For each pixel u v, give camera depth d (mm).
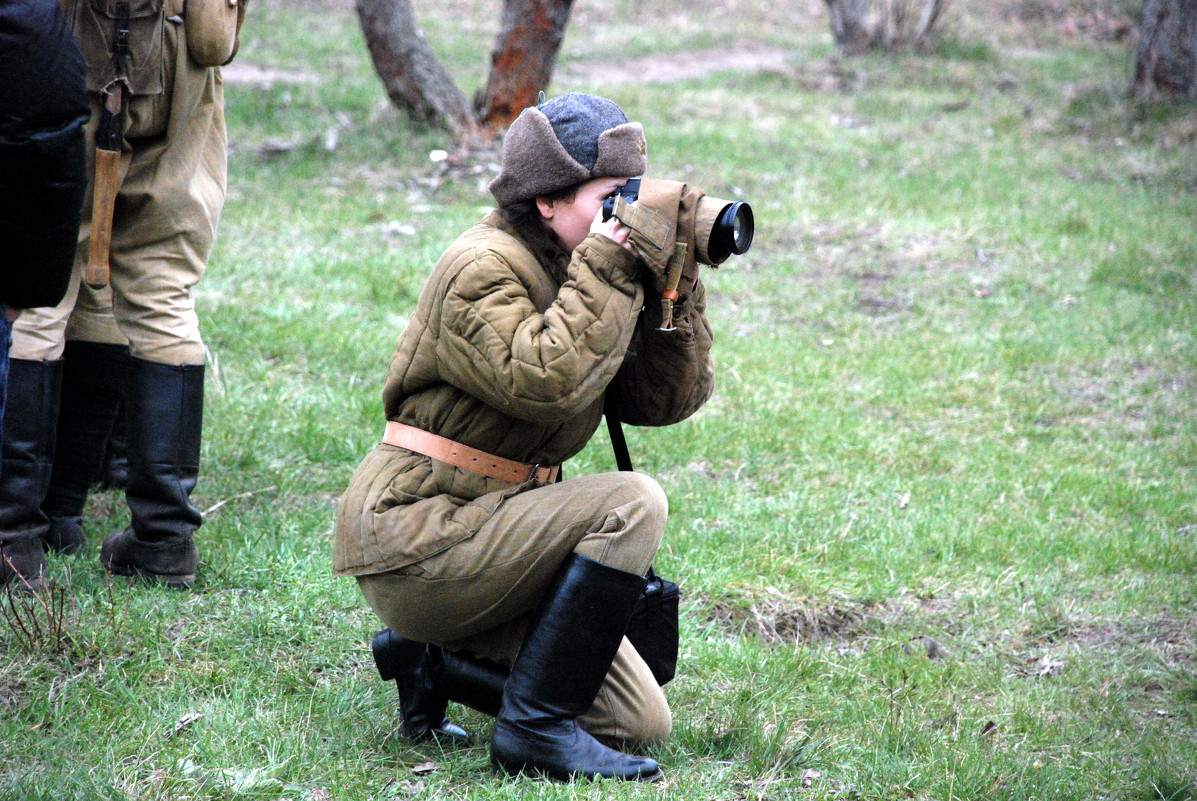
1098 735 10383
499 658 8734
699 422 17469
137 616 10445
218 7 10602
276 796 8242
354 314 20844
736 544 13781
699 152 34062
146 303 10930
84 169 7828
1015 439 18016
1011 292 24641
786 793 8633
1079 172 34156
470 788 8391
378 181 30031
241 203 27359
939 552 14055
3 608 9977
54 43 7527
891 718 10062
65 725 8867
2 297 8047
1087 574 13812
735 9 69250
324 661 10312
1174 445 17922
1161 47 39938
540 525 8039
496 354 7719
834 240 27672
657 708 8938
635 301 7820
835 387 19531
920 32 52531
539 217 8242
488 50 51406
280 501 13742
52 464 11172
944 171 33656
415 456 8391
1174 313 23500
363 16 32938
